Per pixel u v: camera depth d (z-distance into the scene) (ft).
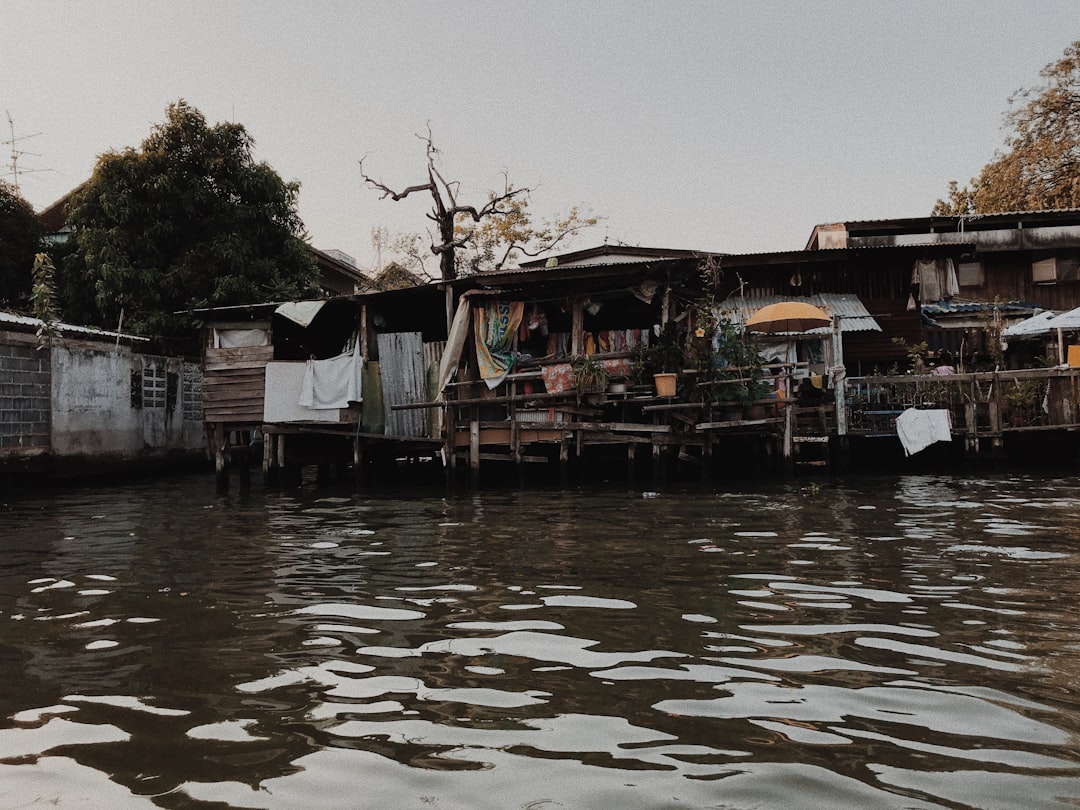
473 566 21.99
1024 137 83.66
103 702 12.02
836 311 59.16
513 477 50.78
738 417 44.96
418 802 8.50
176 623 16.71
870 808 8.11
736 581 19.22
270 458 49.08
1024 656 13.12
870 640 14.19
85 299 68.08
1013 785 8.55
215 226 67.10
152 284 64.90
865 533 25.82
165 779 9.28
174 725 11.02
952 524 27.32
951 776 8.80
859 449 52.08
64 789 9.07
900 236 69.36
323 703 11.73
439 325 58.23
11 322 50.01
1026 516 28.86
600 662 13.32
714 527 27.73
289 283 69.05
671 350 43.98
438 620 16.35
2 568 23.52
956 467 49.60
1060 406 47.96
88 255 63.52
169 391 65.67
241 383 50.47
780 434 45.78
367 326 49.96
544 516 31.86
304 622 16.49
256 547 26.43
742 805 8.23
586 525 29.01
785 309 46.06
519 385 47.06
